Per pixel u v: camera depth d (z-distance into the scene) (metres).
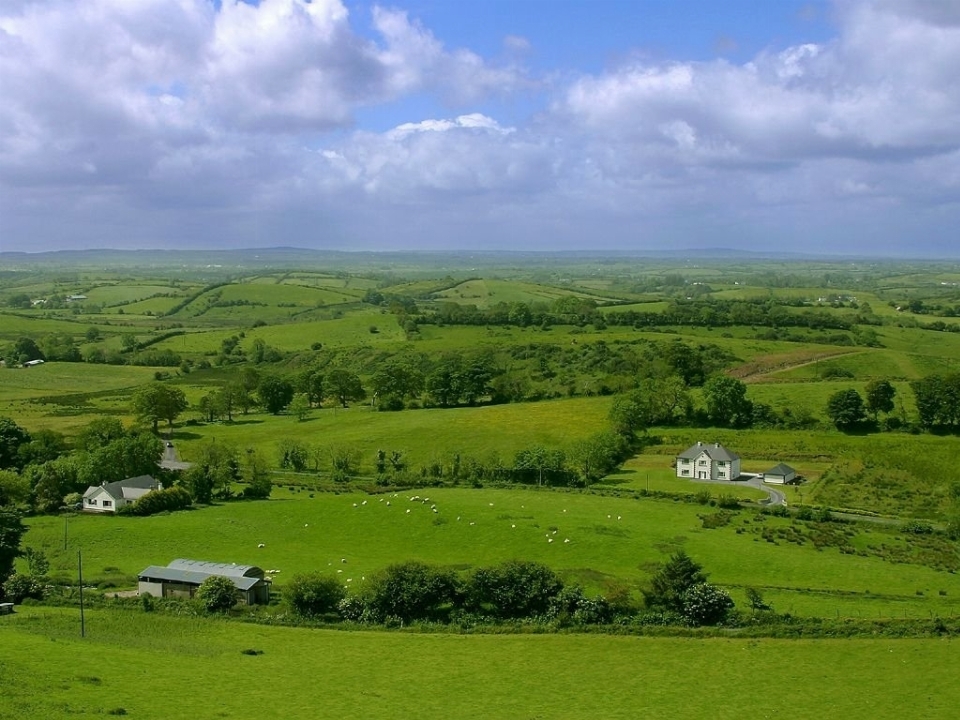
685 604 86.81
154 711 60.62
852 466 150.38
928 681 72.75
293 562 107.50
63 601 90.50
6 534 96.06
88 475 140.75
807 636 82.62
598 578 98.81
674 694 70.50
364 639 82.31
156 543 114.56
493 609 88.81
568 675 74.19
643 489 145.50
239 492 144.00
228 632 83.19
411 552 111.69
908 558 109.50
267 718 62.00
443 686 71.44
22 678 63.50
